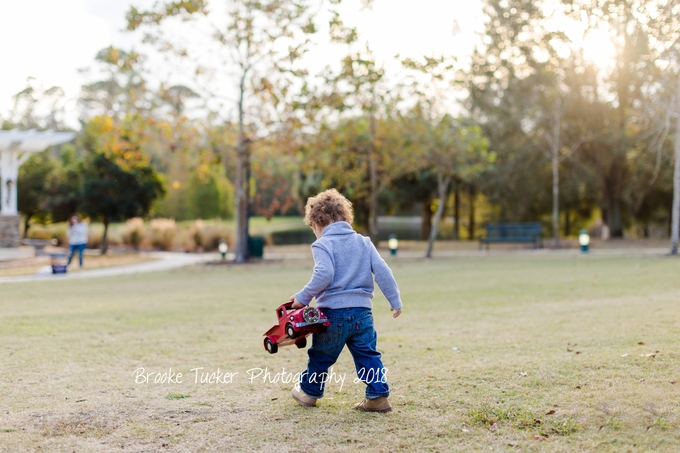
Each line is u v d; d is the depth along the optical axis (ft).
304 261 67.21
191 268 62.03
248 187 73.46
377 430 12.04
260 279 48.24
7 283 48.21
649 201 99.91
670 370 15.25
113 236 99.25
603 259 57.72
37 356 19.48
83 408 13.73
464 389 14.61
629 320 22.76
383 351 19.47
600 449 10.87
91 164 86.79
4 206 83.51
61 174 109.50
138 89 65.87
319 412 13.30
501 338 20.99
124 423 12.67
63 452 11.06
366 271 13.00
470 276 45.27
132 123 64.64
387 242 103.50
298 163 82.48
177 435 11.93
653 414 12.39
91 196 84.64
